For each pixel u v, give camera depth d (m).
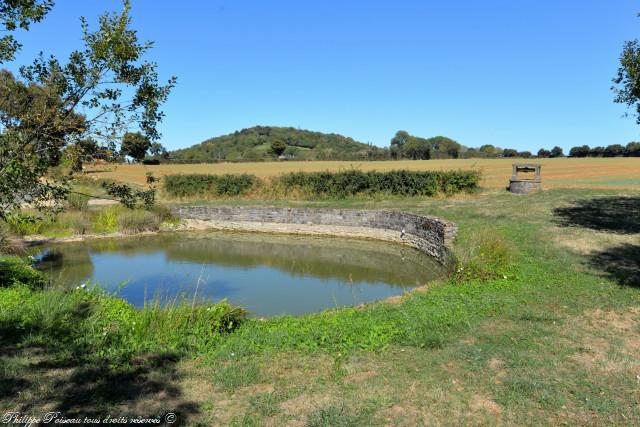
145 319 6.36
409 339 6.02
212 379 4.98
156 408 4.30
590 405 4.34
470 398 4.54
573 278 8.74
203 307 6.98
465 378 4.98
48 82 6.49
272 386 4.85
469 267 9.38
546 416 4.20
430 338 5.96
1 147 6.22
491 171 41.50
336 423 4.04
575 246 11.38
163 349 5.75
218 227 24.61
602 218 15.21
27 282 9.48
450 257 10.94
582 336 6.06
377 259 16.91
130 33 6.70
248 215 24.09
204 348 5.86
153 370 5.18
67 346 5.78
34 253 17.56
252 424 4.07
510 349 5.70
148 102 6.93
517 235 13.03
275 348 5.88
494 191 26.03
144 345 5.87
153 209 23.97
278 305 10.98
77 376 4.92
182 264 15.98
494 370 5.13
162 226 23.84
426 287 9.05
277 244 20.44
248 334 6.41
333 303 11.11
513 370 5.12
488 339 6.04
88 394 4.52
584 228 13.66
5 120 6.48
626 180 30.36
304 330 6.49
